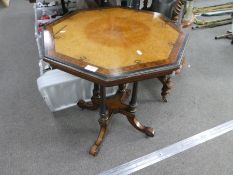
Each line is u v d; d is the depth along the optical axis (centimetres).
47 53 121
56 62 115
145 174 152
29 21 329
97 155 161
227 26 338
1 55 259
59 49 124
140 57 121
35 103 201
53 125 182
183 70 245
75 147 166
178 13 186
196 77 238
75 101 195
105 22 153
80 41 131
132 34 140
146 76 113
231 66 257
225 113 199
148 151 166
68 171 152
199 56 271
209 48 288
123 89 181
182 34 143
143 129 173
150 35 140
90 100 199
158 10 194
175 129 183
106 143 170
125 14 167
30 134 175
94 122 186
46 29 142
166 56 122
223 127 186
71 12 165
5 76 229
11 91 212
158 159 161
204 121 191
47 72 178
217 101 210
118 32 142
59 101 186
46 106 198
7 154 161
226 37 310
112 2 204
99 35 138
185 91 220
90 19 157
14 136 173
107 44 129
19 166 154
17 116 189
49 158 159
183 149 168
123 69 112
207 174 153
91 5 195
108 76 107
